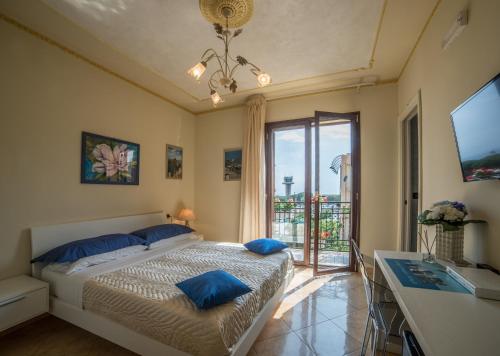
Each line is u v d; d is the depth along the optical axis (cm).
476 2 136
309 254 357
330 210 360
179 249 277
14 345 179
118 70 295
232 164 413
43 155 231
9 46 208
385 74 306
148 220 336
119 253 240
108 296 164
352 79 317
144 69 292
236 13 194
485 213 131
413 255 172
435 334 78
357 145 336
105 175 287
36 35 225
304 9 193
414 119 295
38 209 227
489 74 125
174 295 154
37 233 221
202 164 436
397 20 208
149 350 143
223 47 246
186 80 321
